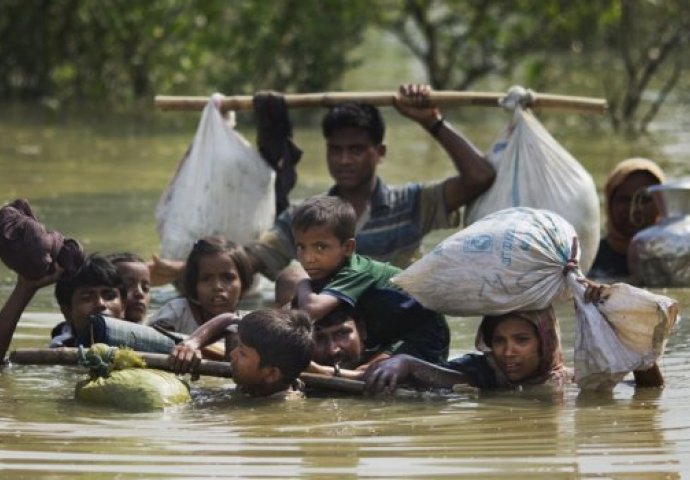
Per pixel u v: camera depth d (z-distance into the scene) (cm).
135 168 3362
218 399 1630
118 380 1598
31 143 3775
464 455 1372
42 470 1318
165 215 2248
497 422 1514
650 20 4484
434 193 2178
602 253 2419
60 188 3044
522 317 1684
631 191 2384
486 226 1728
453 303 1722
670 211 2300
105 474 1305
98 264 1823
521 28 4697
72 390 1669
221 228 2202
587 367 1658
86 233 2555
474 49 4806
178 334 1761
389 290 1775
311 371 1681
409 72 5500
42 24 4738
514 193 2152
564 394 1656
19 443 1413
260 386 1630
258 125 2234
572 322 2028
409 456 1367
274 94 2203
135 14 4600
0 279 2242
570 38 4716
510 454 1376
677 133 4112
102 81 4675
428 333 1798
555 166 2159
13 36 4753
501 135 2216
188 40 4612
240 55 4547
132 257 1938
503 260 1689
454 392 1670
